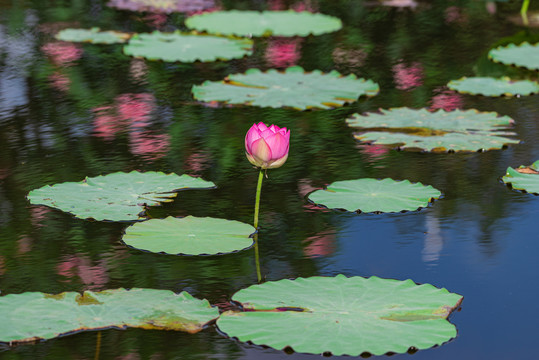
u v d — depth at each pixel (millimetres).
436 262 4008
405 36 9625
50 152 5609
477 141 5832
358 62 8422
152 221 4367
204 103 6930
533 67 7941
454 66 8211
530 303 3602
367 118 6441
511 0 12047
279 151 4254
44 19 10523
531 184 4996
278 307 3365
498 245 4195
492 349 3225
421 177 5211
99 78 7711
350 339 3086
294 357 3141
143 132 6094
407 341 3080
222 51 8711
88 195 4680
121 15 10906
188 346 3201
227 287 3693
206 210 4633
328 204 4672
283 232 4359
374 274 3861
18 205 4688
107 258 4004
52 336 3072
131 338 3273
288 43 9398
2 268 3869
